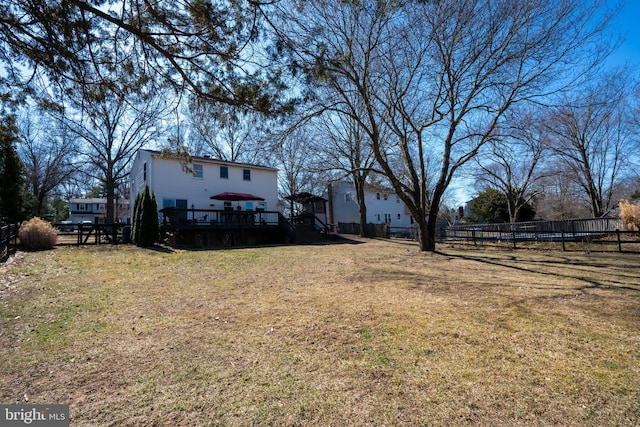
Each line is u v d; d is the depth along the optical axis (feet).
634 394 8.23
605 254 36.50
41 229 37.81
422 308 15.92
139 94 18.78
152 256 35.17
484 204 105.19
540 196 109.70
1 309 15.25
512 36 35.27
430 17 35.91
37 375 9.36
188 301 17.66
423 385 8.76
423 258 36.14
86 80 17.62
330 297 18.33
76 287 20.30
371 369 9.70
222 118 18.92
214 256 36.60
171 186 59.06
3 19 13.87
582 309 15.53
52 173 88.48
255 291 20.10
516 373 9.38
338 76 32.12
